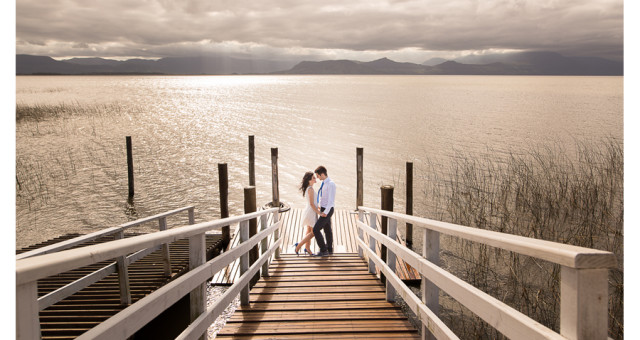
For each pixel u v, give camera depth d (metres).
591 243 10.07
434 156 21.98
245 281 4.22
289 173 19.31
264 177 18.61
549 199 12.96
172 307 6.22
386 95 82.75
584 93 87.44
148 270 6.25
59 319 4.18
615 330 5.92
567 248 1.36
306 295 5.10
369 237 6.22
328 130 32.03
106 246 1.62
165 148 24.81
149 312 1.90
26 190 16.00
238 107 53.88
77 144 25.61
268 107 53.72
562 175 16.23
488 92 94.00
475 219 12.10
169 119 39.41
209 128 33.31
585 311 1.30
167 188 16.70
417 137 28.12
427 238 2.91
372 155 22.66
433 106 54.03
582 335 1.30
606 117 38.84
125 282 4.58
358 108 51.62
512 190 14.87
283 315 4.41
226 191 10.03
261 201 15.21
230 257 3.42
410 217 3.36
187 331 2.45
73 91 95.12
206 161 21.50
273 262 7.23
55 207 14.20
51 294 3.38
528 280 8.09
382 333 3.94
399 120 38.03
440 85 151.75
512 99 67.56
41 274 1.22
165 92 97.00
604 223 11.41
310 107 53.47
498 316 1.77
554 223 11.55
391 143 26.09
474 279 8.23
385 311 4.51
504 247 1.75
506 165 19.14
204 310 2.78
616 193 13.74
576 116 39.84
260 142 26.98
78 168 19.64
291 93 92.38
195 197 15.61
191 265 2.68
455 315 6.75
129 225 5.14
